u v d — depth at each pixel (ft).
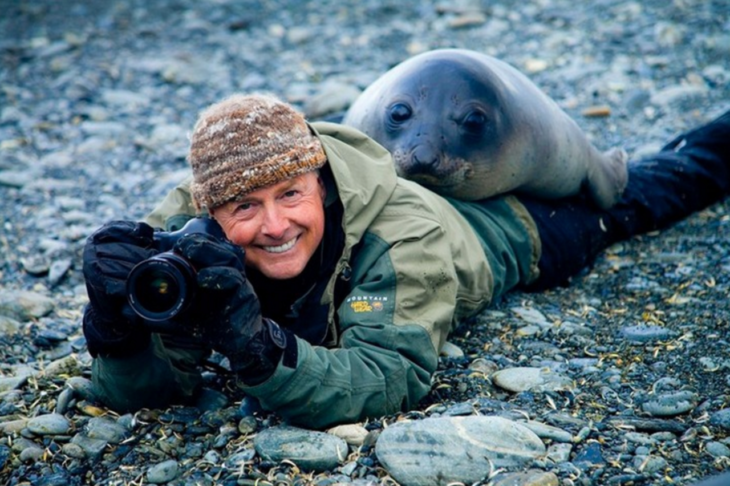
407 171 15.40
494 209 16.48
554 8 34.27
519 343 15.07
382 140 15.88
